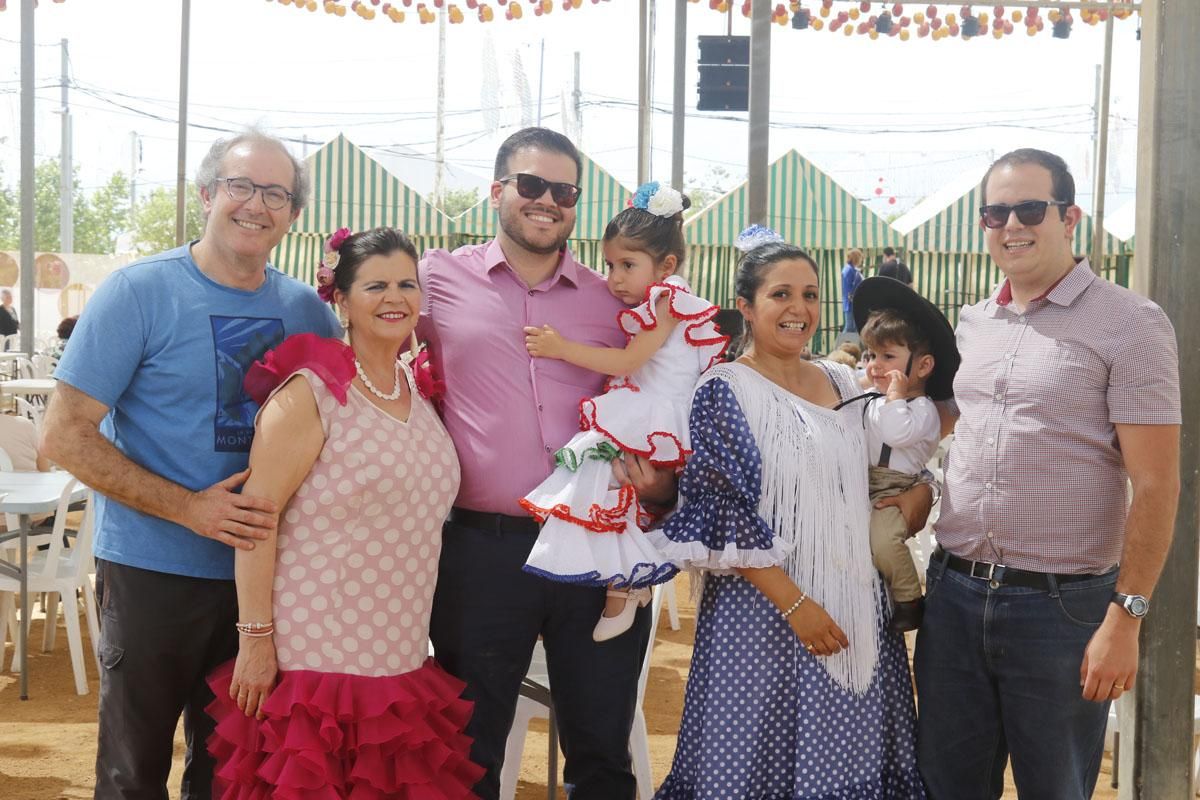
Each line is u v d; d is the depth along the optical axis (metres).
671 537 3.33
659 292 3.63
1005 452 3.30
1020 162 3.34
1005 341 3.38
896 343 3.61
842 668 3.31
